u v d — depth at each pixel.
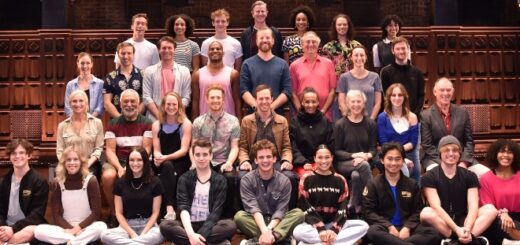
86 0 10.92
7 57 8.06
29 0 11.01
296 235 5.47
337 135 6.04
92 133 6.08
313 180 5.62
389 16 6.89
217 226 5.42
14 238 5.37
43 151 7.94
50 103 8.04
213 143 6.02
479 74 8.20
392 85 6.04
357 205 5.88
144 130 5.99
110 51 8.00
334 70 6.57
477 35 8.19
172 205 5.73
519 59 8.27
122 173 5.73
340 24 6.74
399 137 6.02
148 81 6.38
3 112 8.07
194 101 6.42
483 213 5.41
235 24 11.04
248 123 6.04
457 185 5.54
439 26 8.09
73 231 5.48
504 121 8.27
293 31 7.68
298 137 6.04
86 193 5.61
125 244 5.38
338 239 5.43
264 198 5.63
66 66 8.00
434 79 8.10
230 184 5.81
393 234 5.34
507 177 5.66
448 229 5.38
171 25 6.91
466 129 6.19
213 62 6.36
